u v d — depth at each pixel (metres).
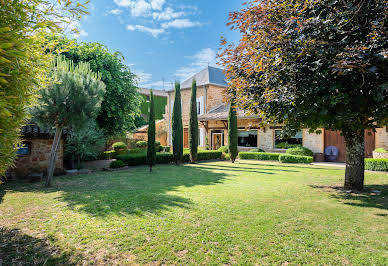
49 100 8.03
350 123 5.52
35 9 2.24
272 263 2.89
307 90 4.81
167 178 9.60
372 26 4.40
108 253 3.20
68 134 11.96
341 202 5.46
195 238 3.61
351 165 6.77
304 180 8.72
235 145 15.47
